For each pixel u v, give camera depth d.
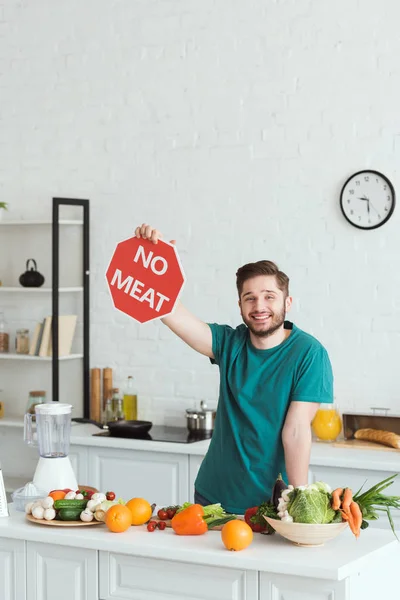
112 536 3.06
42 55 6.21
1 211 6.34
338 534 3.01
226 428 3.60
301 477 3.38
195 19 5.75
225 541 2.88
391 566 3.00
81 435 5.46
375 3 5.28
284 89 5.51
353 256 5.36
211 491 3.65
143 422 5.55
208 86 5.72
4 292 6.37
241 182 5.64
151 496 5.25
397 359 5.26
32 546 3.18
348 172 5.36
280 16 5.52
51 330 5.99
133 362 5.98
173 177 5.83
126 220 5.98
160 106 5.86
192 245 5.77
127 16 5.96
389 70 5.26
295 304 5.49
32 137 6.27
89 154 6.09
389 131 5.27
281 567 2.74
